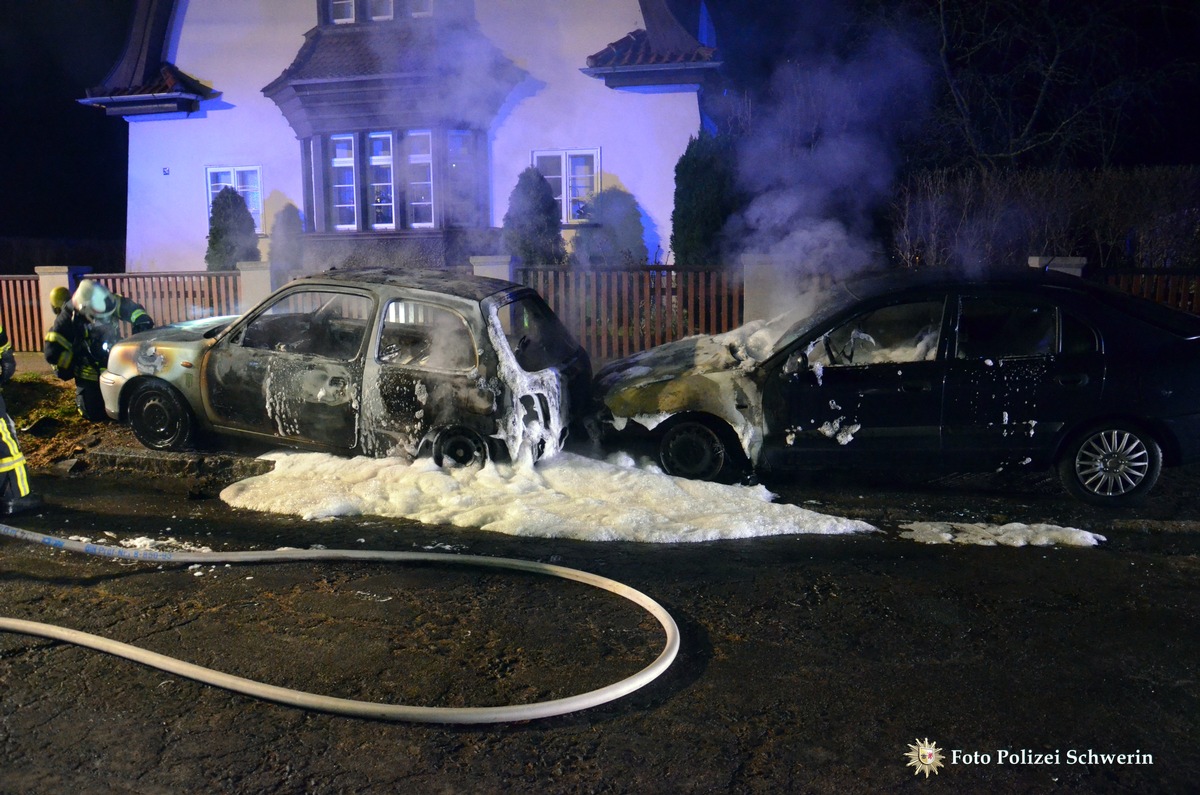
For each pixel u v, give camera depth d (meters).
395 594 4.79
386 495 6.34
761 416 6.57
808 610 4.62
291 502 6.24
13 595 4.76
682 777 3.19
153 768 3.23
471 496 6.27
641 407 6.80
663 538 5.66
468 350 6.84
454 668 3.98
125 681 3.85
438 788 3.12
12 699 3.70
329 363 6.86
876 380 6.39
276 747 3.36
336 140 16.00
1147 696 3.78
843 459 6.50
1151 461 6.14
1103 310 6.23
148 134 16.70
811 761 3.30
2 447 6.00
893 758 3.32
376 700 3.70
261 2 15.89
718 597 4.79
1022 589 4.90
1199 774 3.25
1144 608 4.66
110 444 7.72
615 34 14.80
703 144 13.60
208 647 4.16
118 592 4.81
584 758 3.31
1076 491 6.31
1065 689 3.83
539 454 6.70
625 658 4.09
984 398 6.27
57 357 8.17
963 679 3.91
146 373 7.36
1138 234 11.91
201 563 5.21
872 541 5.67
